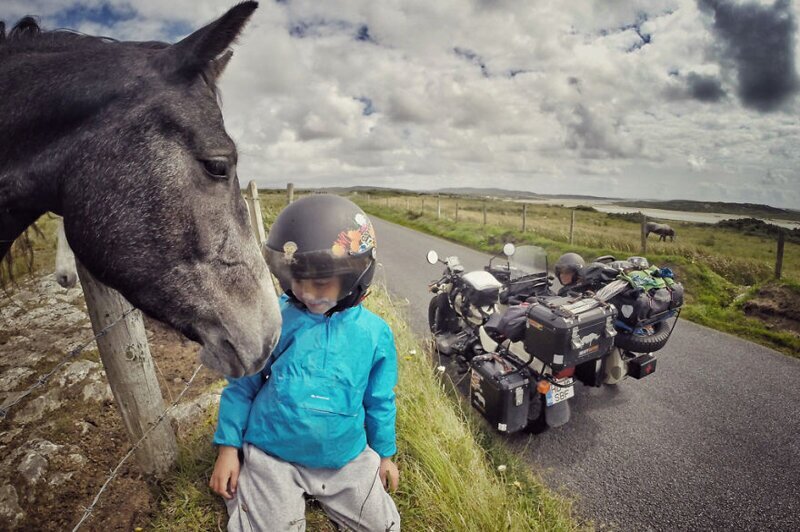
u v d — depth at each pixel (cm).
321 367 148
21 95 142
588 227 1889
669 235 1652
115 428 267
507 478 271
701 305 682
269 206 987
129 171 134
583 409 365
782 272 796
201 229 136
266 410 149
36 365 345
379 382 166
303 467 159
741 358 476
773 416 356
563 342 279
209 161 134
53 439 246
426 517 200
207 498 185
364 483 158
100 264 139
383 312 439
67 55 149
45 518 192
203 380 331
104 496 206
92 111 138
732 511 253
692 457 302
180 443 238
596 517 246
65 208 141
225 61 162
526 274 397
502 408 297
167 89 138
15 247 189
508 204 4816
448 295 429
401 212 2748
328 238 141
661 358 474
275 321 147
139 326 197
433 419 272
